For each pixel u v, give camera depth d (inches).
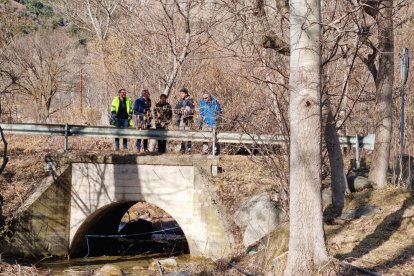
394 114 584.4
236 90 607.8
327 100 436.5
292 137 325.1
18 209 544.4
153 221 826.2
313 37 320.2
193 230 561.6
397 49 748.6
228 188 550.3
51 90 1112.8
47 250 559.2
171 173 571.8
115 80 989.2
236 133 561.6
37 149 667.4
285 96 496.4
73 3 1143.0
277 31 450.9
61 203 569.6
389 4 474.9
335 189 472.1
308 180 320.2
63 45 1301.7
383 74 509.7
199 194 558.6
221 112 580.7
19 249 541.3
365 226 432.5
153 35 813.9
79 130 582.9
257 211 501.7
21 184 575.5
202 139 577.6
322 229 325.4
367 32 404.8
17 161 614.2
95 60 1167.6
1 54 994.1
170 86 681.6
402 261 359.9
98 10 1023.0
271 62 494.6
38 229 553.6
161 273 459.5
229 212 533.0
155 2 807.1
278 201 504.4
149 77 868.6
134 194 574.6
